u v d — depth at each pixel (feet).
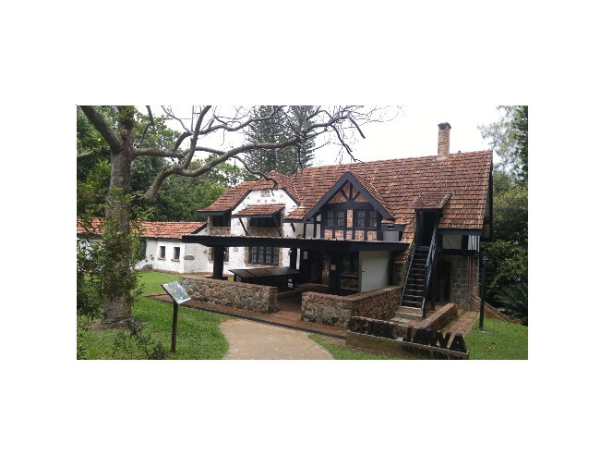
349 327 29.76
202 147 37.68
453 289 49.34
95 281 21.98
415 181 54.19
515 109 86.79
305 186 66.13
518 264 62.23
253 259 68.49
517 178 83.61
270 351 27.84
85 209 21.26
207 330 32.09
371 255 41.45
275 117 39.91
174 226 80.84
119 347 25.94
